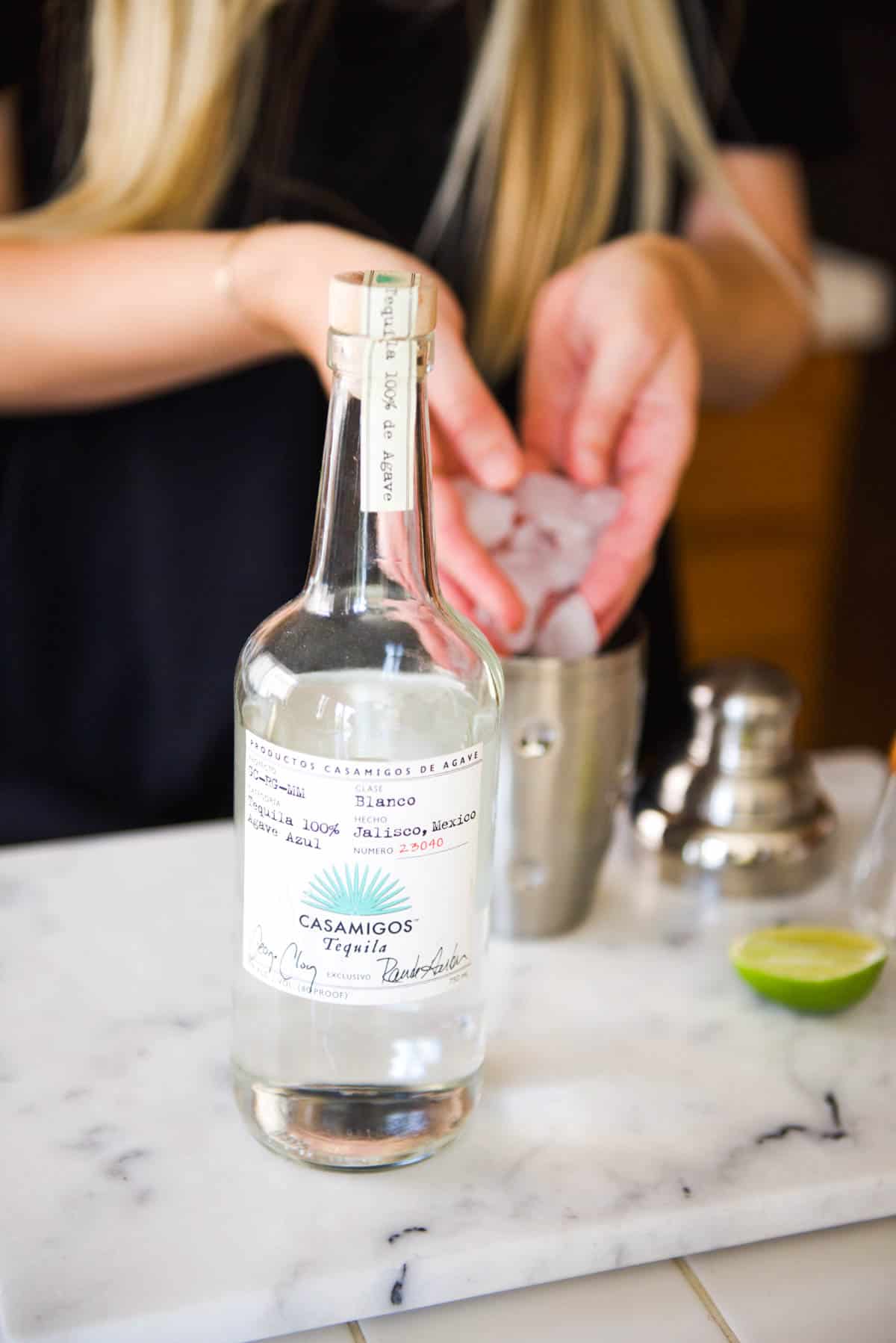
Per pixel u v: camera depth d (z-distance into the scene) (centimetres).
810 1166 64
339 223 100
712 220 114
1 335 85
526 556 73
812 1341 60
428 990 62
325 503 61
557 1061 69
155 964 74
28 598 100
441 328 71
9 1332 56
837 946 75
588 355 82
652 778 84
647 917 79
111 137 92
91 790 103
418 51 98
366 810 59
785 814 81
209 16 88
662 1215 62
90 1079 67
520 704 72
